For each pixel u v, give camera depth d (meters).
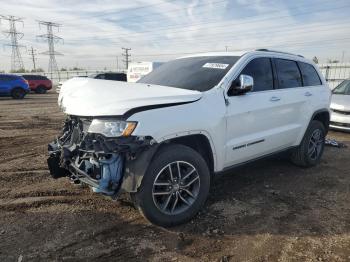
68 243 3.34
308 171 5.69
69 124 4.00
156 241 3.41
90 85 3.96
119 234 3.53
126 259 3.11
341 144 7.57
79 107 3.58
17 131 9.52
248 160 4.56
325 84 6.06
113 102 3.39
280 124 4.94
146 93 3.60
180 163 3.64
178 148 3.61
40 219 3.83
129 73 21.06
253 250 3.27
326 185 5.04
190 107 3.65
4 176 5.26
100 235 3.50
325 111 5.94
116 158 3.37
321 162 6.25
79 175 3.71
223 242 3.40
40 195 4.51
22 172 5.47
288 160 6.14
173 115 3.48
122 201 4.29
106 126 3.31
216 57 4.71
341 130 8.95
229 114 4.04
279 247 3.33
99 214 3.96
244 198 4.48
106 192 3.36
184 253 3.21
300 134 5.43
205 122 3.73
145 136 3.29
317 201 4.44
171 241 3.41
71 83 4.26
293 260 3.12
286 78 5.16
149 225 3.72
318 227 3.73
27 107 16.98
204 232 3.59
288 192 4.73
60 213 3.98
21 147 7.36
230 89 4.14
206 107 3.79
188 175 3.71
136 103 3.34
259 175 5.41
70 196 4.46
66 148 3.76
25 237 3.44
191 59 4.97
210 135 3.83
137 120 3.26
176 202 3.65
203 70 4.43
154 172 3.44
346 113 8.80
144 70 19.88
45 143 7.82
